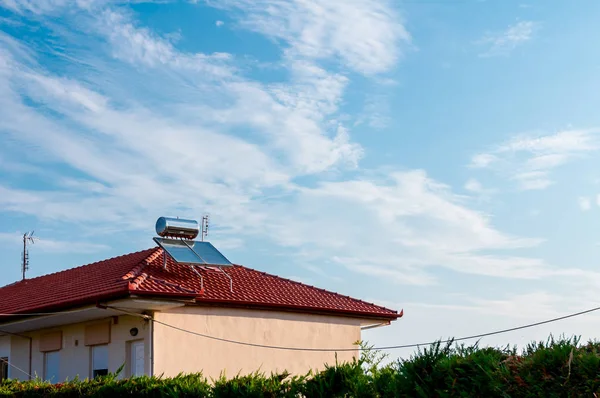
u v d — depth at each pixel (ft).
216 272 73.82
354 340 76.48
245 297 68.13
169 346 62.44
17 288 89.40
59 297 65.92
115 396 45.73
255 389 38.88
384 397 33.12
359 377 36.37
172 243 69.92
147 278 62.44
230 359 66.23
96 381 48.98
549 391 27.07
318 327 73.67
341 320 75.87
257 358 68.13
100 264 85.30
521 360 29.17
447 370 30.78
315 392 37.09
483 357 29.96
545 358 27.94
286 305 70.13
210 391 41.42
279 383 39.42
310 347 72.43
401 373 32.48
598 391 25.75
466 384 29.96
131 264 71.82
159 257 73.31
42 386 51.21
